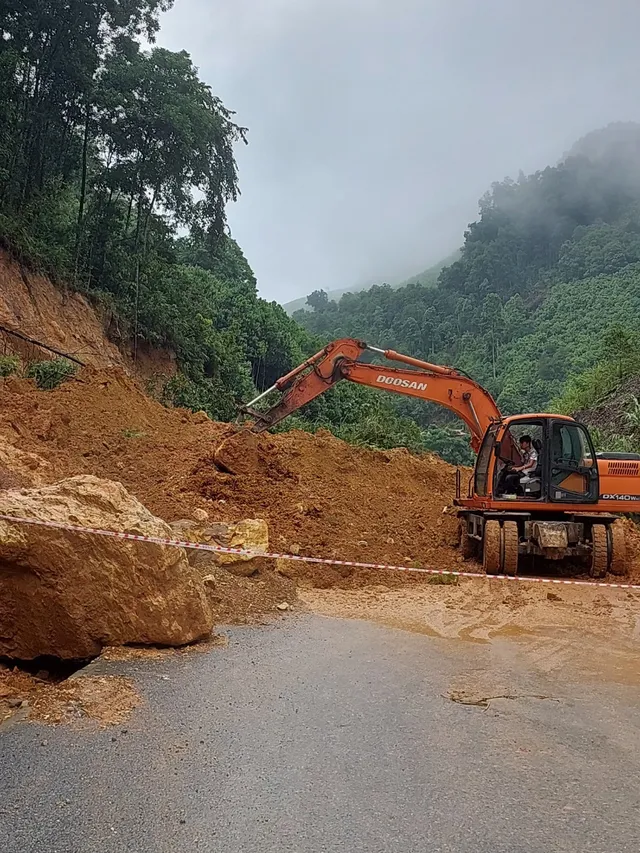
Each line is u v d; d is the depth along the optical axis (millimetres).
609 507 10945
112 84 28266
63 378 19547
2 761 3916
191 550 8617
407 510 13703
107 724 4477
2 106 24656
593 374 43188
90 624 5816
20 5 25672
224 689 5230
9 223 23547
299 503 12172
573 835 3395
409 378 13055
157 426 16141
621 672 6234
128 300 30375
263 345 53188
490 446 11719
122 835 3248
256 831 3324
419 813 3549
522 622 8133
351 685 5520
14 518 5578
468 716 4953
